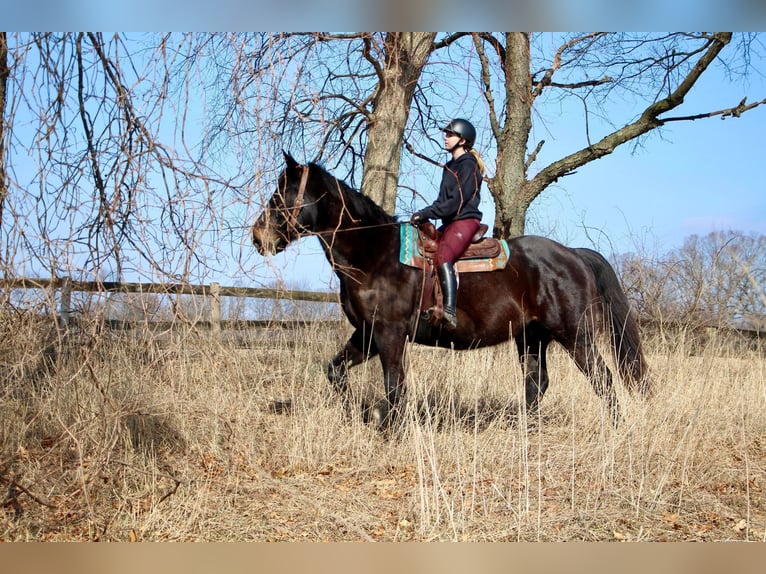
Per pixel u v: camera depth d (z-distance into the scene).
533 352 6.48
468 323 5.90
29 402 5.32
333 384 6.04
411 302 5.73
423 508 4.02
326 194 5.57
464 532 3.96
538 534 3.92
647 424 5.31
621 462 4.97
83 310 4.02
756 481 4.95
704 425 5.58
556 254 6.17
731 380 7.38
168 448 5.19
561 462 5.12
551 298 6.06
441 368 7.22
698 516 4.31
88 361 3.96
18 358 4.13
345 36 5.86
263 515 4.19
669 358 7.30
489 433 5.62
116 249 3.82
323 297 8.55
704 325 8.24
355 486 4.75
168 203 3.78
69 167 3.82
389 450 5.32
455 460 5.14
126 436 4.75
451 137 5.76
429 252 5.75
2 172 3.50
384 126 7.46
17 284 3.70
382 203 7.52
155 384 5.27
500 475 4.86
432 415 5.95
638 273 9.37
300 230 5.45
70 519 3.96
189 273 3.78
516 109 10.54
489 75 9.34
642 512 4.34
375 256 5.70
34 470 4.39
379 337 5.71
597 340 6.05
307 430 5.33
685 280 8.71
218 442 5.33
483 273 5.89
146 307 4.06
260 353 7.48
